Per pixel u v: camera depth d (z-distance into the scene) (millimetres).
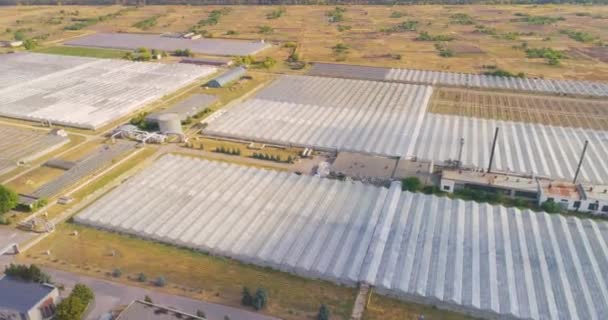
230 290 39188
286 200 51000
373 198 50969
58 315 34188
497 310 36062
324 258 42031
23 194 53156
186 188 53500
